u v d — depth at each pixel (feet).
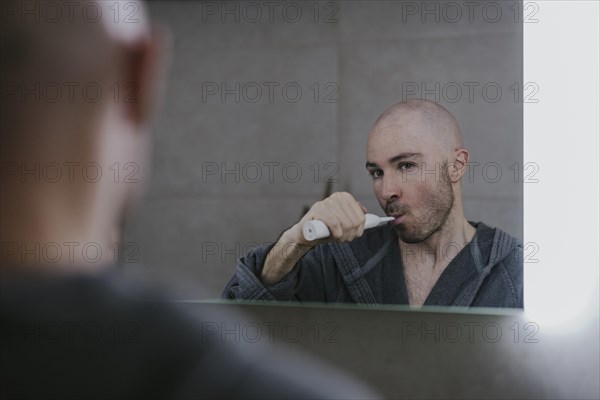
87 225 0.64
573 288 7.07
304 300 7.34
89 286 0.67
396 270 7.14
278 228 7.38
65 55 0.62
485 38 6.95
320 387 0.65
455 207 6.98
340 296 7.27
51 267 0.65
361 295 7.22
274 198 7.38
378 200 7.14
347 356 7.47
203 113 7.55
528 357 7.18
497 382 7.25
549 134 6.95
